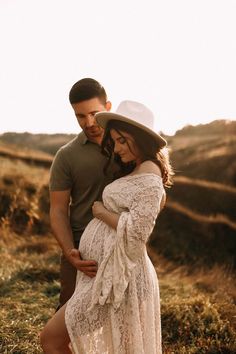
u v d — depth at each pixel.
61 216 4.02
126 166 3.52
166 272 8.04
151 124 3.40
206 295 6.27
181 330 5.14
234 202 9.84
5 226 10.69
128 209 3.27
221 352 4.77
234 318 5.44
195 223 9.48
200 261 8.03
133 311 3.26
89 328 3.29
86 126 3.87
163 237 9.37
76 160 3.96
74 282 4.04
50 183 4.05
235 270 7.42
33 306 5.96
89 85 3.85
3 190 11.70
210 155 13.07
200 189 10.82
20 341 4.96
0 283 6.86
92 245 3.39
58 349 3.41
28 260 8.22
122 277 3.22
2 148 19.58
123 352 3.27
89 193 4.01
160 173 3.33
